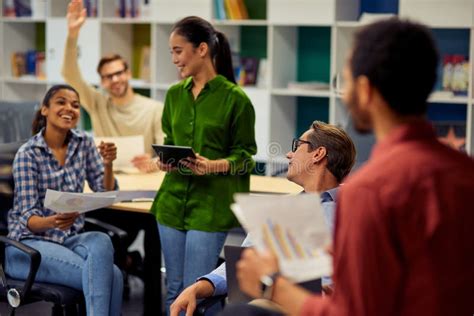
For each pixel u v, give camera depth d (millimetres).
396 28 1567
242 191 3926
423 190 1514
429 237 1506
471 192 1536
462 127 6234
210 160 3781
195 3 6801
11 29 7949
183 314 3842
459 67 6051
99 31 7277
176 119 3912
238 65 6863
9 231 3947
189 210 3883
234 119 3820
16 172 3936
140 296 5375
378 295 1519
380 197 1518
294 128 6996
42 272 3830
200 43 3775
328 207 2783
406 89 1552
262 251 1679
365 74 1568
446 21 5883
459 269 1525
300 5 6387
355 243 1525
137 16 7191
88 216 4934
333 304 1594
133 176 5051
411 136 1565
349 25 6270
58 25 7500
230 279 2523
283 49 6719
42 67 7891
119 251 4102
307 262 1686
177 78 7285
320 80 6859
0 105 6184
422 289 1514
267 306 2441
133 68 7645
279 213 1744
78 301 3797
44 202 3678
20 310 5102
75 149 4105
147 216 4535
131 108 5660
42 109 4043
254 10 6988
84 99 5621
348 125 5133
